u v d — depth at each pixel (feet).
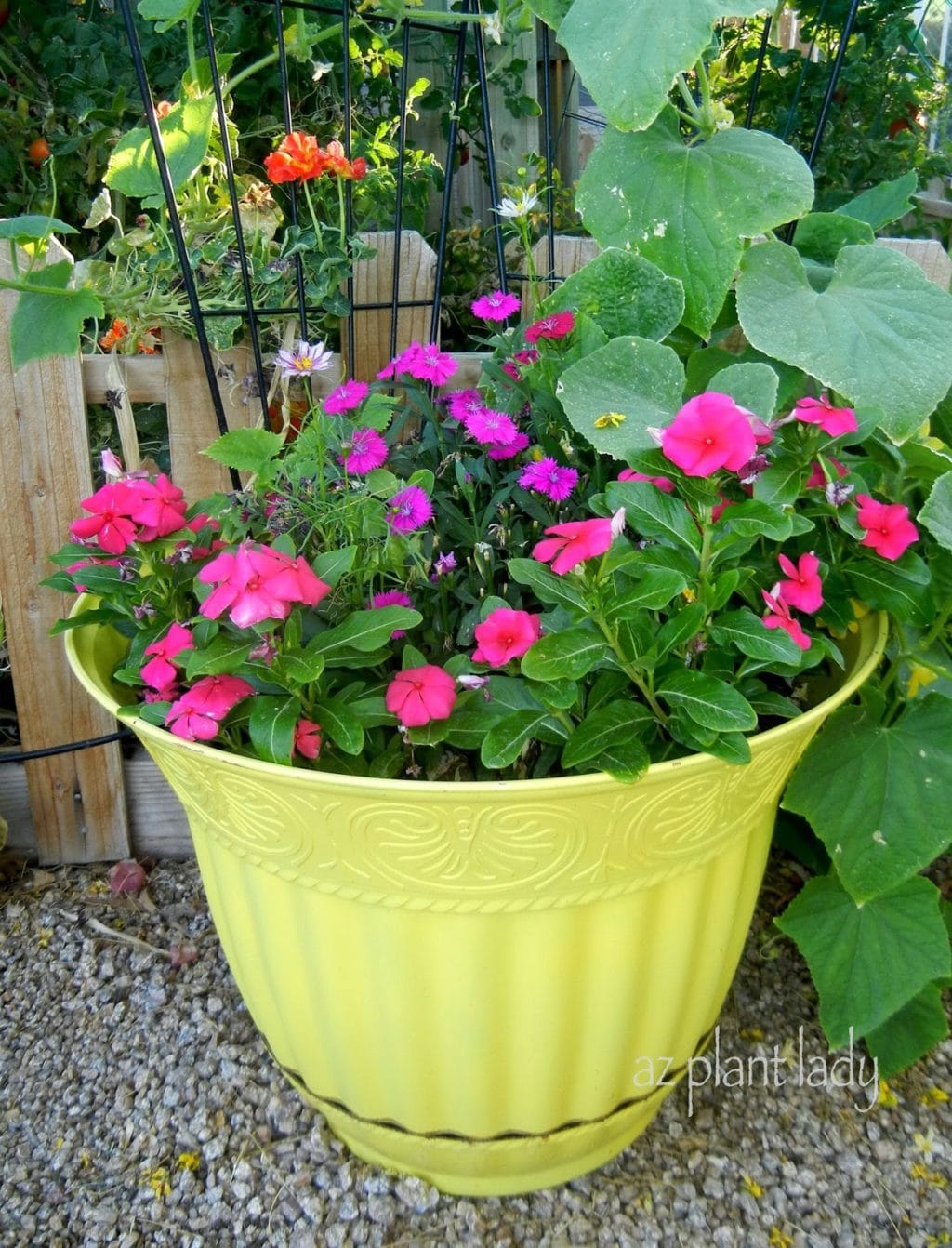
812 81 9.94
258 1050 5.60
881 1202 4.86
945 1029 5.21
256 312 5.53
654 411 3.91
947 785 4.27
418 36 9.12
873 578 4.12
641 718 3.46
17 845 6.97
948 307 4.10
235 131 6.08
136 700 4.25
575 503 4.52
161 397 6.08
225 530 4.18
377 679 4.10
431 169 8.31
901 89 10.44
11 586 6.20
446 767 3.93
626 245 4.42
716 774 3.47
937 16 15.79
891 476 4.70
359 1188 4.89
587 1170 4.91
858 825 4.35
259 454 4.13
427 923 3.69
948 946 4.78
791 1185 4.92
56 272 4.84
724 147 4.36
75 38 7.34
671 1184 4.93
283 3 5.18
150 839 7.00
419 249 6.22
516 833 3.35
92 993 5.98
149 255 5.75
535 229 8.54
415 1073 4.18
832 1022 4.95
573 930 3.76
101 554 3.91
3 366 5.79
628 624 3.50
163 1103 5.33
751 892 4.51
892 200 5.76
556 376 4.53
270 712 3.41
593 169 4.49
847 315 4.14
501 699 3.66
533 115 9.54
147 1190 4.90
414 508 3.83
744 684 3.78
